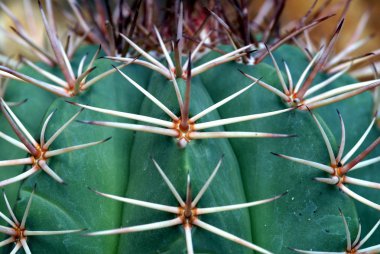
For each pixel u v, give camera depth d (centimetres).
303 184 19
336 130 22
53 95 22
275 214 19
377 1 43
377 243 21
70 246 19
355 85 20
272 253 18
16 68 25
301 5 41
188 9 25
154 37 24
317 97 20
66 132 19
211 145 19
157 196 18
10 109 21
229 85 21
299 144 19
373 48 41
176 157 18
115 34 24
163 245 18
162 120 18
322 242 19
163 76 20
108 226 19
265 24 29
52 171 19
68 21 34
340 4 35
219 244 18
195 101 19
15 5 41
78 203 19
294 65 23
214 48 22
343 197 19
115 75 21
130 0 31
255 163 20
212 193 18
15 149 21
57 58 20
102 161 19
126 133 20
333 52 27
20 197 19
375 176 22
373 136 22
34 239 19
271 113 19
